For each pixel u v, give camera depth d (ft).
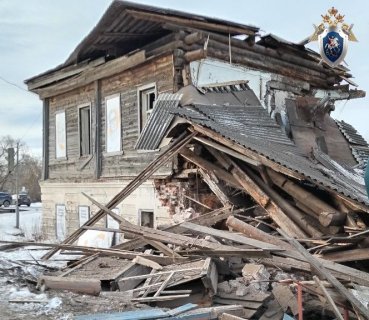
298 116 42.01
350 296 16.33
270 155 27.30
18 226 75.10
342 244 22.48
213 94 36.65
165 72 38.83
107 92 46.88
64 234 53.98
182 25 37.01
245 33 39.99
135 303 19.95
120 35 39.70
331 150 41.09
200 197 35.91
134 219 42.09
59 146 55.72
